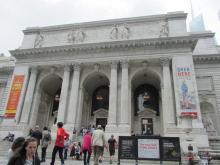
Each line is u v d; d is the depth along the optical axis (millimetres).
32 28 48094
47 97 48531
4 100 49625
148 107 44625
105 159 24109
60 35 46250
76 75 41062
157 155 17047
